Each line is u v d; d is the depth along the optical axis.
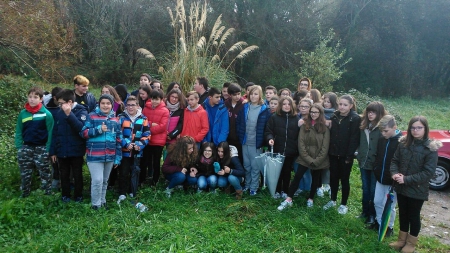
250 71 17.92
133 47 16.08
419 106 15.97
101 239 3.31
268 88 5.37
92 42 15.41
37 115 4.12
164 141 4.73
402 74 20.00
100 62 15.41
